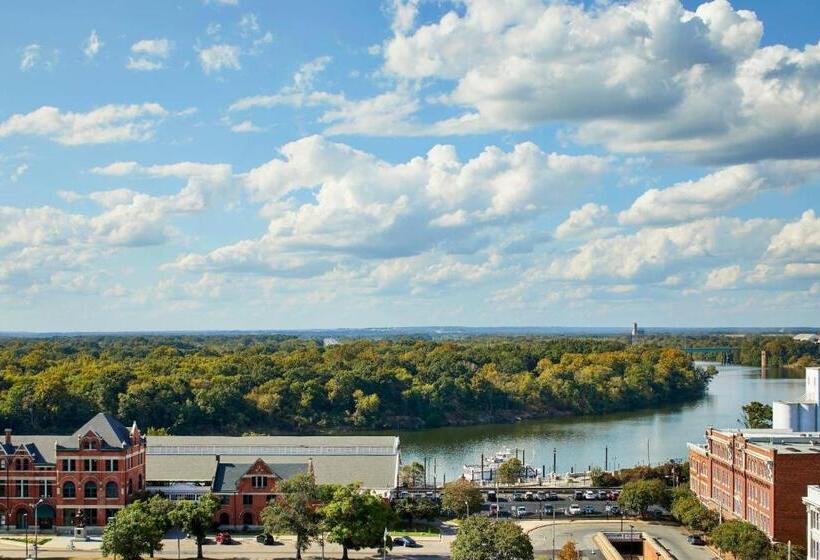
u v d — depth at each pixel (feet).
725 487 645.51
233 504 637.30
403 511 639.76
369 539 541.75
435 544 595.88
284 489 565.12
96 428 642.63
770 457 559.79
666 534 624.59
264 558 559.79
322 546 557.74
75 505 629.92
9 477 631.97
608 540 586.04
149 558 551.59
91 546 587.27
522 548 490.49
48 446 646.33
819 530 481.05
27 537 599.98
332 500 556.51
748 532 531.09
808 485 536.42
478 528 498.69
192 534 561.43
